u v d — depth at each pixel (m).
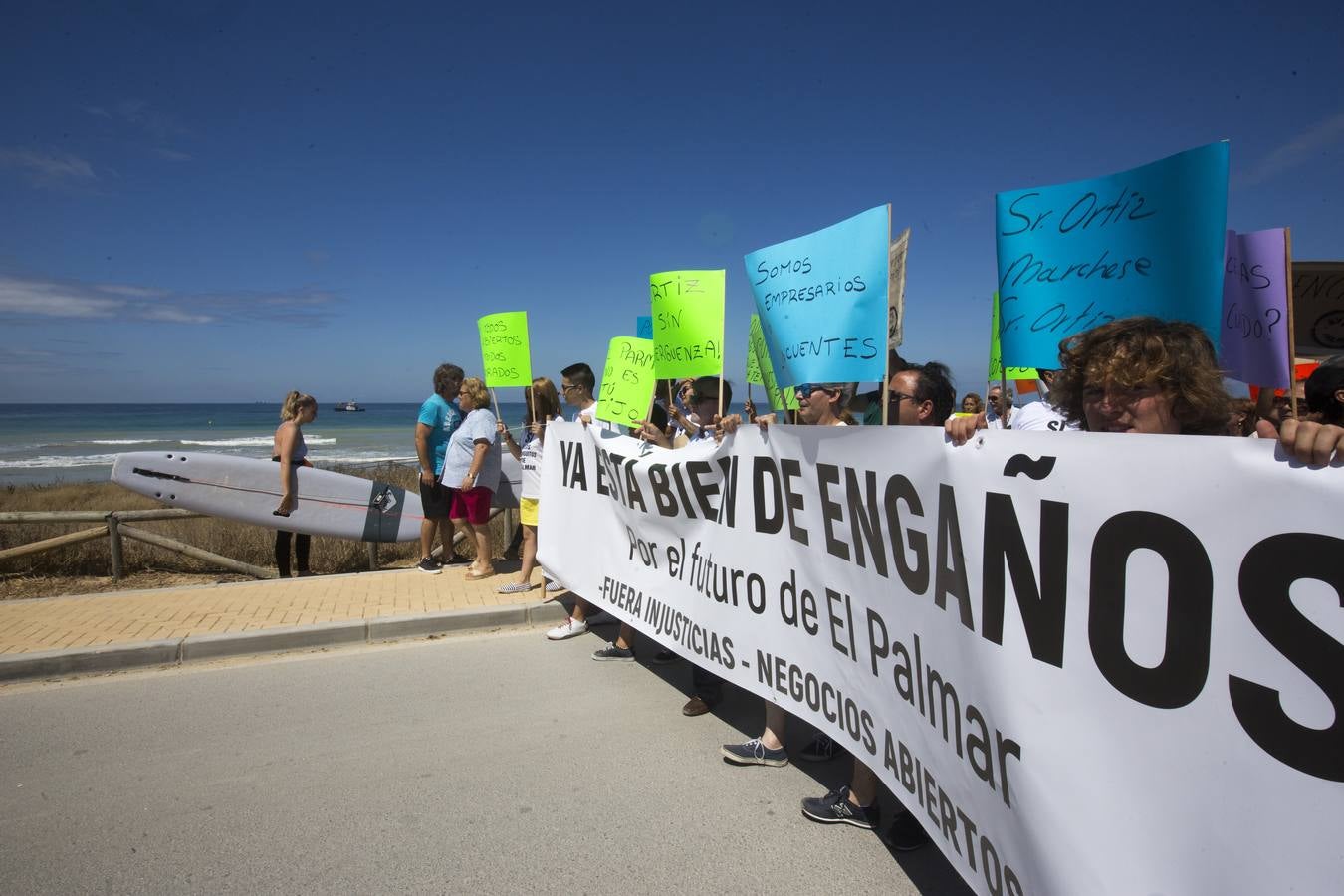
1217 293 1.94
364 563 7.88
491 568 6.93
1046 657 1.75
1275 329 2.47
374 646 5.28
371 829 3.02
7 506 12.97
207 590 6.31
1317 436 1.23
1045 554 1.76
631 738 3.83
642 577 4.36
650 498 4.18
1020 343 2.43
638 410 4.74
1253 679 1.33
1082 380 2.06
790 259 3.03
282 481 6.85
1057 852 1.69
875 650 2.59
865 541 2.62
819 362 2.89
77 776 3.47
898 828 2.82
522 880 2.69
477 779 3.42
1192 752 1.43
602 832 2.98
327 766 3.55
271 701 4.32
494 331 6.14
